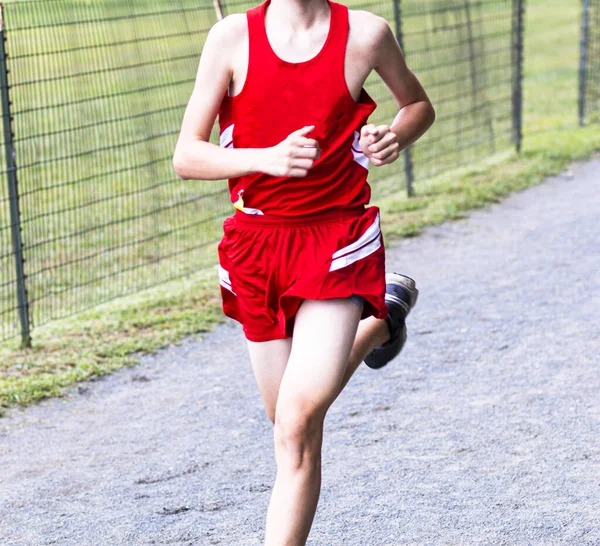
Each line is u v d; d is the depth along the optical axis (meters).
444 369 15.78
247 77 8.26
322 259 8.37
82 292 20.86
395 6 28.39
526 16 71.56
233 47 8.33
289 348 8.91
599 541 10.09
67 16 26.06
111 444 13.78
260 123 8.35
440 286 20.48
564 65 51.88
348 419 13.98
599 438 12.73
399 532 10.57
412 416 13.95
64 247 23.22
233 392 15.56
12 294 20.75
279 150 7.80
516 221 25.58
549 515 10.71
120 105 33.59
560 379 14.97
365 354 9.94
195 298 20.52
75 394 15.78
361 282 8.39
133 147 29.61
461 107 36.31
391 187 29.16
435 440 13.05
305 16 8.27
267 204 8.52
